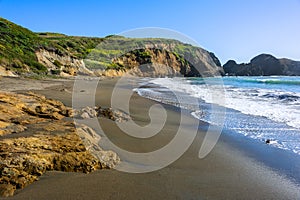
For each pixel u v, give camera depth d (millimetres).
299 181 5137
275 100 17453
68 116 8656
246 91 24703
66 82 25406
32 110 8352
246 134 8773
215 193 4508
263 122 10523
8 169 4312
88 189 4305
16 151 4805
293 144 7625
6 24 37312
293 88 29953
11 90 15656
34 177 4469
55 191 4172
